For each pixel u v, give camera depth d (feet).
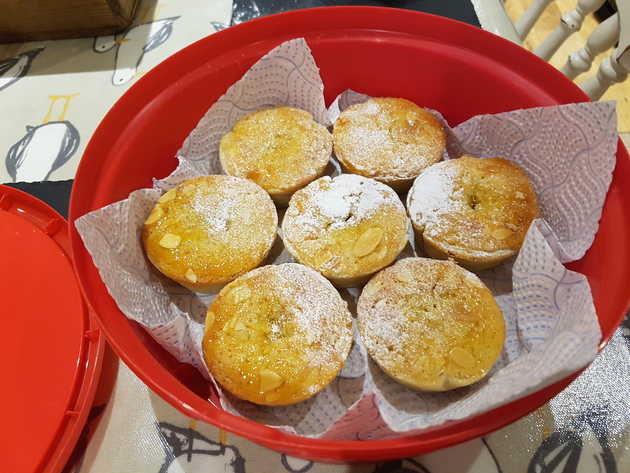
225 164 0.88
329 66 0.91
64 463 0.61
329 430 0.53
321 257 0.78
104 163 0.76
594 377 0.67
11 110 1.01
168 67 0.81
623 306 0.59
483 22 1.03
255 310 0.72
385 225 0.80
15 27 1.08
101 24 1.08
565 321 0.61
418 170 0.87
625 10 0.88
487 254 0.77
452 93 0.91
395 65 0.90
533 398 0.53
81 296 0.72
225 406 0.64
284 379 0.66
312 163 0.88
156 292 0.76
